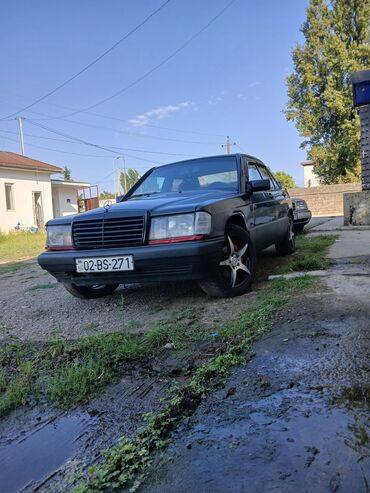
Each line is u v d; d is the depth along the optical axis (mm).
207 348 2512
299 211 8648
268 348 2346
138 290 4504
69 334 3166
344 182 25156
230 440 1543
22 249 12078
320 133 25688
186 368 2277
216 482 1332
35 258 9750
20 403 2111
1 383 2301
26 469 1573
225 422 1670
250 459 1417
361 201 8648
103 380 2236
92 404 2020
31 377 2387
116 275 3359
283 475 1315
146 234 3271
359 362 2031
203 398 1887
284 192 6004
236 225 3773
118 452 1556
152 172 5027
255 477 1325
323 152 25250
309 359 2135
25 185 20609
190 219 3188
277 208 5273
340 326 2525
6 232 18703
